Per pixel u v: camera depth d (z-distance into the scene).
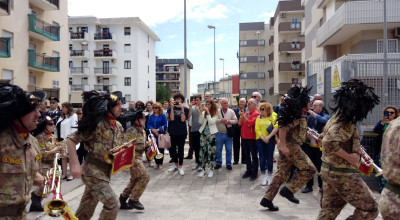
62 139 8.38
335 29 19.92
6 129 2.67
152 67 63.84
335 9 21.50
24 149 2.79
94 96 4.04
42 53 29.12
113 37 55.22
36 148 3.04
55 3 29.58
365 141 7.15
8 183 2.63
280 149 5.51
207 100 8.45
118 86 55.91
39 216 5.47
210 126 8.32
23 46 26.14
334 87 8.83
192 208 6.04
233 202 6.41
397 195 2.91
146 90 60.28
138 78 56.16
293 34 46.88
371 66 8.02
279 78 46.81
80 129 3.97
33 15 26.38
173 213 5.75
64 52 33.06
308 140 6.89
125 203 5.97
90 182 4.04
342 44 23.33
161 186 7.66
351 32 20.12
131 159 4.52
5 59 24.20
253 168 7.99
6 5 22.92
